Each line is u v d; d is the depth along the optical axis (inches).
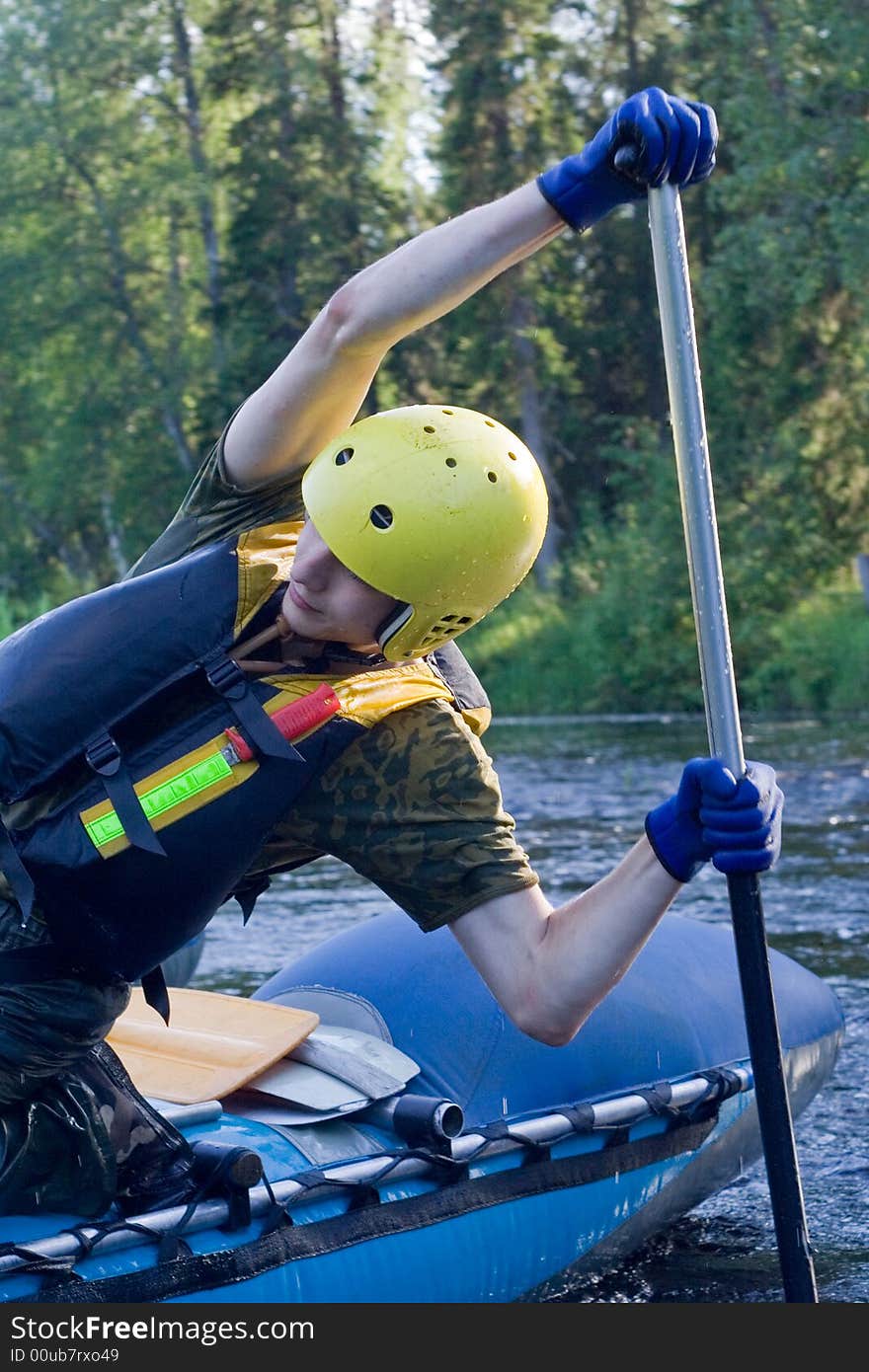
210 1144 102.3
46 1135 94.8
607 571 940.0
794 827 352.5
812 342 948.6
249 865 90.7
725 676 93.6
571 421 1269.7
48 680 89.7
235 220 1170.0
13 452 1396.4
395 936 136.4
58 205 1286.9
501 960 90.4
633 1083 132.2
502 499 88.4
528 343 1176.8
